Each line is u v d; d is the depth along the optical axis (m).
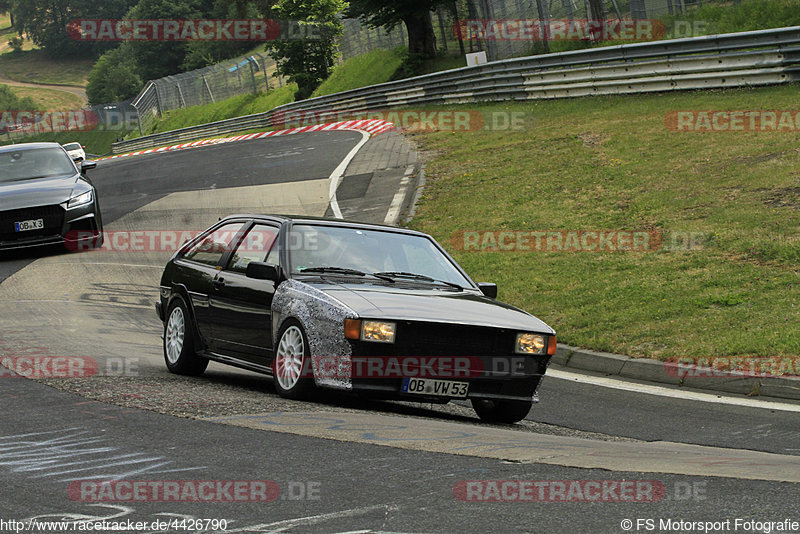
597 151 66.75
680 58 78.06
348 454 14.98
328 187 77.00
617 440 20.61
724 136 62.88
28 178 56.22
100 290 44.44
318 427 17.11
